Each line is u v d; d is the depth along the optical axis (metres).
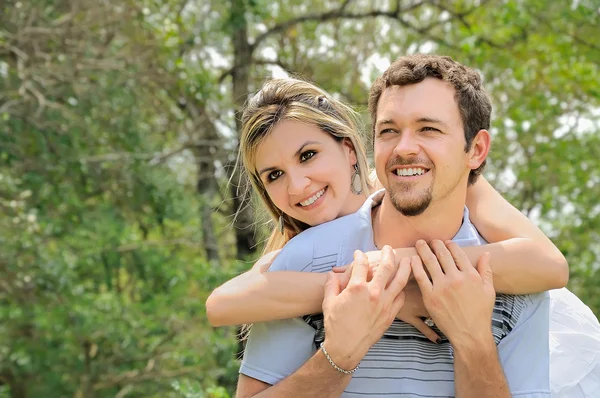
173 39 8.23
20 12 7.31
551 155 9.55
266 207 2.51
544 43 8.77
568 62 8.68
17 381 11.38
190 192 9.75
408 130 1.98
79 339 9.45
